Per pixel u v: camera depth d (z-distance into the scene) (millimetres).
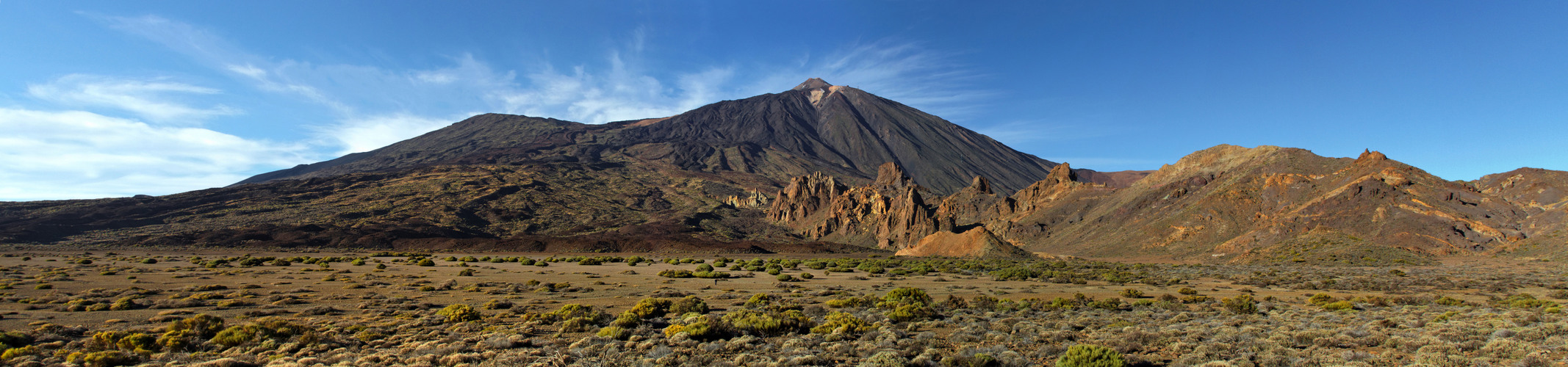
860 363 18672
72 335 25812
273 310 35688
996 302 41875
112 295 43781
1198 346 20922
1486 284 60375
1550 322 26312
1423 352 19078
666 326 29359
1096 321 31203
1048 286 64312
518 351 21359
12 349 20344
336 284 56844
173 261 109688
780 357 19688
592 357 20281
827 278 74750
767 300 43281
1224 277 77062
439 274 75625
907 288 43969
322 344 23078
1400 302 42469
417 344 23062
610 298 46656
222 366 18562
